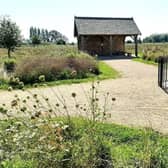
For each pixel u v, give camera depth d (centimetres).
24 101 451
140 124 664
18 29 3678
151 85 1309
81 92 1152
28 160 363
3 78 1409
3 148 315
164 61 1279
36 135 330
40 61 1609
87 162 351
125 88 1236
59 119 486
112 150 449
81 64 1703
